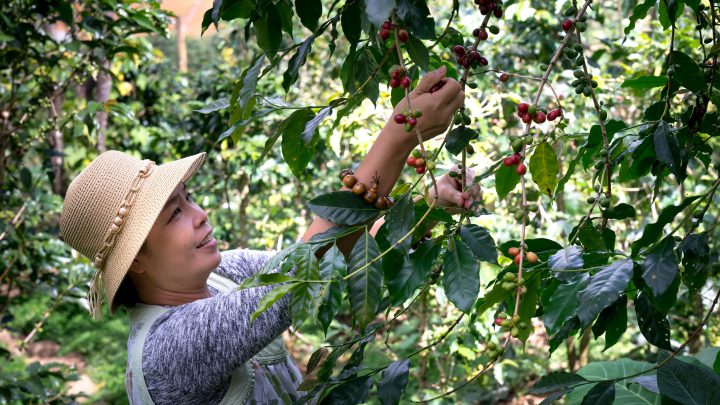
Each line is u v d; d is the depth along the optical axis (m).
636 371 2.09
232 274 1.42
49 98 3.27
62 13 2.81
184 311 1.14
